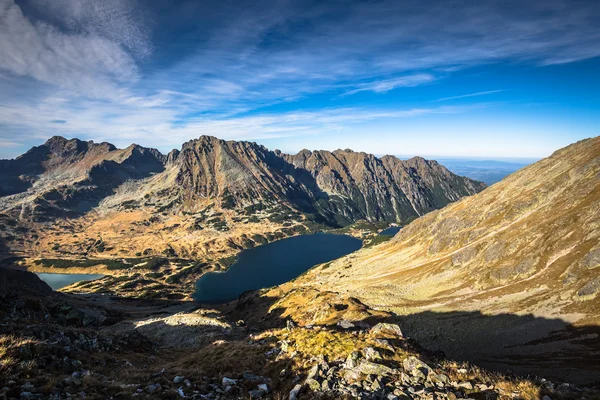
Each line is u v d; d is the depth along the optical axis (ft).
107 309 425.28
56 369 61.00
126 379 62.54
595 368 131.95
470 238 394.32
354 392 50.93
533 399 48.16
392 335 85.05
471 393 49.73
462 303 254.27
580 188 301.63
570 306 185.88
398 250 572.10
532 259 256.32
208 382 62.13
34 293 376.68
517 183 461.37
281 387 59.52
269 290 588.50
